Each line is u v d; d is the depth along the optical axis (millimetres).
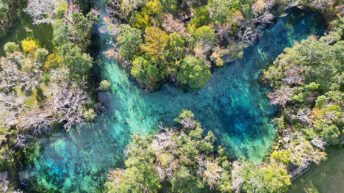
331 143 28453
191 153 28281
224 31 30109
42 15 32000
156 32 27344
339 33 29984
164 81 33125
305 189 31328
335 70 28047
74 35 28906
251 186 27000
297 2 31922
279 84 31562
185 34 29156
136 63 28094
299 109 30375
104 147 33125
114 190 26750
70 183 32906
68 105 31281
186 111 30203
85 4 32906
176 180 27281
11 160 31734
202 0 32562
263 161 33000
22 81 31375
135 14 29078
